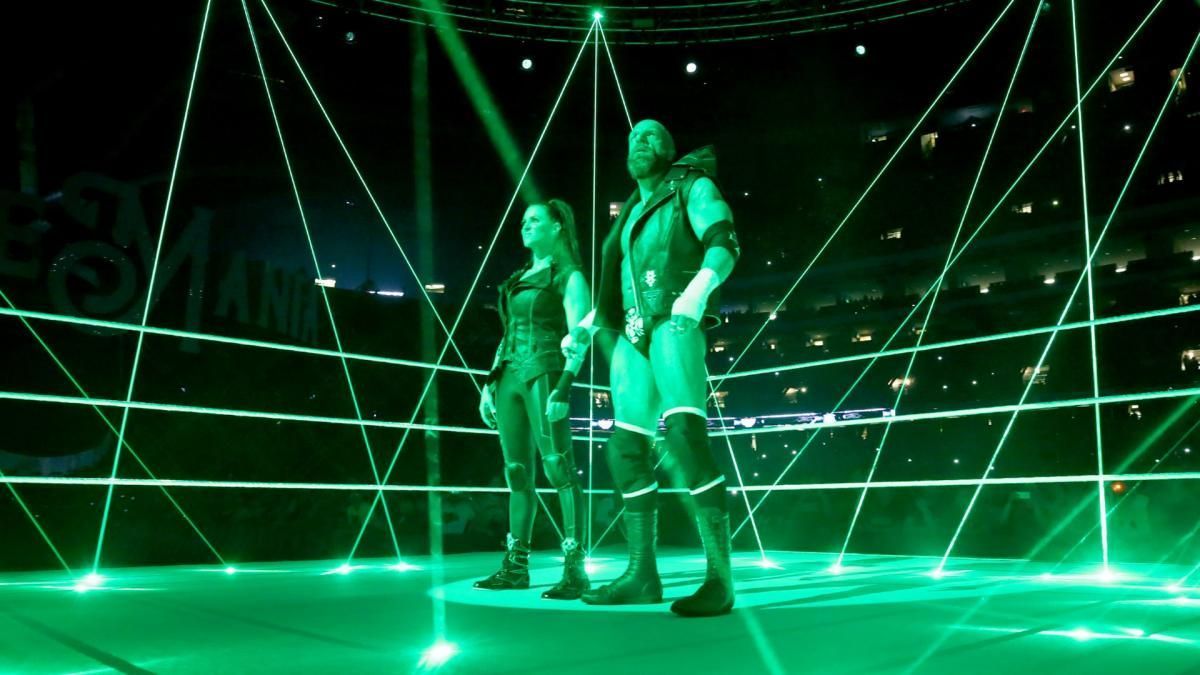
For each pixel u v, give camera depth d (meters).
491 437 13.63
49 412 9.70
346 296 13.41
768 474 19.84
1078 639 2.39
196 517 8.30
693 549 8.62
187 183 13.92
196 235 11.75
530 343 4.36
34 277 9.73
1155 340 21.72
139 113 11.77
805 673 1.90
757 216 26.84
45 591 4.14
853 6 11.39
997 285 24.73
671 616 2.95
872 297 26.59
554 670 1.94
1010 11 20.30
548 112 21.77
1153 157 23.78
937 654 2.14
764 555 7.20
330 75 19.27
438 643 2.37
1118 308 22.84
